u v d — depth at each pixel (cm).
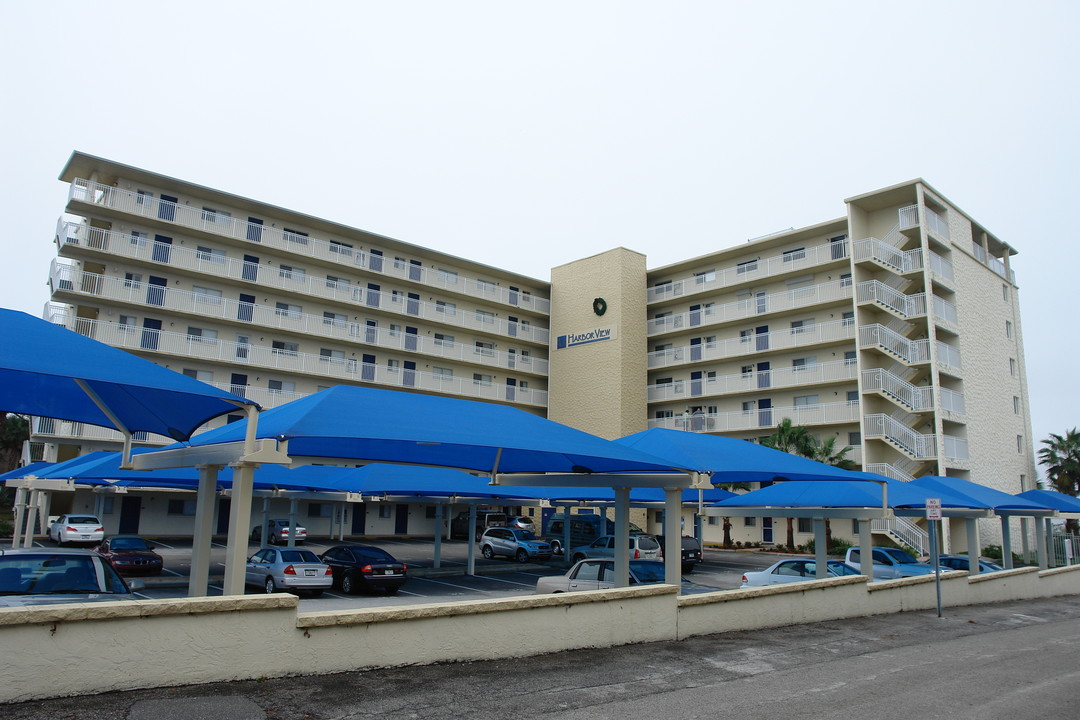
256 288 4488
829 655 1081
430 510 5434
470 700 739
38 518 4000
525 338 5684
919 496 2111
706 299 5241
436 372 5297
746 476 2105
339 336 4744
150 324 4109
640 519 5053
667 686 846
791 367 4653
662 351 5366
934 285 4038
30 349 822
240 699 675
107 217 4031
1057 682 949
